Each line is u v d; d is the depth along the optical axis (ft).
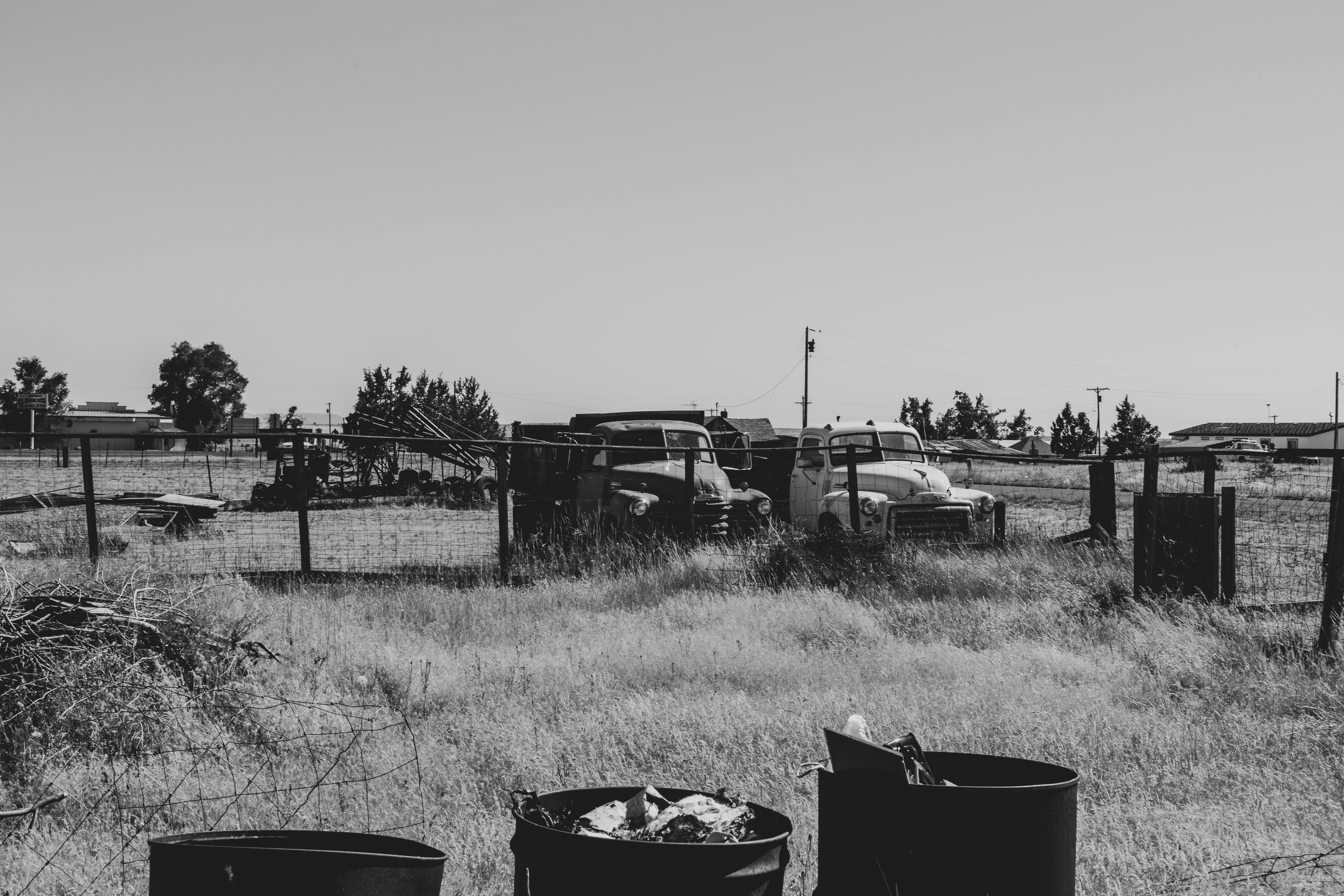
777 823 10.31
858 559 44.47
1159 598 37.17
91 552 42.34
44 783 18.08
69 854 15.29
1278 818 17.51
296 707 23.38
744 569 44.37
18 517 74.23
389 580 44.24
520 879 10.05
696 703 24.70
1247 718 23.80
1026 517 79.20
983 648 33.55
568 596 41.65
